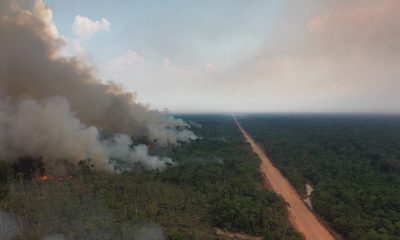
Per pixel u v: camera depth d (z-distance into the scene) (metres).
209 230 91.19
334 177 152.75
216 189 122.81
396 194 122.50
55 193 106.88
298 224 104.94
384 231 91.44
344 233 96.81
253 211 98.44
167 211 100.25
